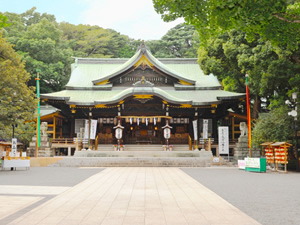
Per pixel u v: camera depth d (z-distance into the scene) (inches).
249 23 428.5
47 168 1056.2
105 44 3139.8
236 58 1327.5
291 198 426.9
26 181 629.6
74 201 394.0
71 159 1181.1
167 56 2999.5
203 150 1364.4
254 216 313.9
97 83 1727.4
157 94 1445.6
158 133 1668.3
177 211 333.4
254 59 1066.7
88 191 483.8
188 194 455.2
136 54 1690.5
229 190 507.2
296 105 1074.1
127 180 651.5
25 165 957.2
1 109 938.1
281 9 391.2
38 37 2418.8
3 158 948.0
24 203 377.4
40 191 482.0
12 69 943.0
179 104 1488.7
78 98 1614.2
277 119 1061.8
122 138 1587.1
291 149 1115.3
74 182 611.5
